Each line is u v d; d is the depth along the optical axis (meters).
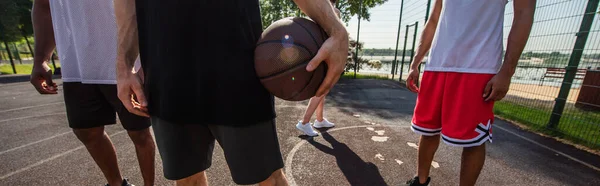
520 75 5.78
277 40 0.97
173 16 0.98
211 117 1.04
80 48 1.64
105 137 1.97
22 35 16.97
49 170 2.66
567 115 4.64
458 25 1.74
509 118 4.78
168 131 1.13
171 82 1.03
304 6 0.91
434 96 1.93
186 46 0.99
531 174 2.68
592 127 4.08
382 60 15.62
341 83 10.90
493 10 1.65
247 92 1.00
